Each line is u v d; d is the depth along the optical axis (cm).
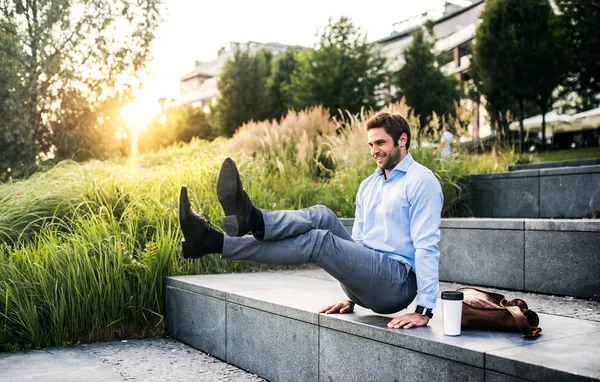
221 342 368
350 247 246
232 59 3509
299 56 2702
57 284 412
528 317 240
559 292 388
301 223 241
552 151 1784
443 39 3675
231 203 229
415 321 241
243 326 345
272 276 467
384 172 271
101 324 424
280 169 774
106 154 1377
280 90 3098
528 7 1873
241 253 245
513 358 192
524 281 409
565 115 1839
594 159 685
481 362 201
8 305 399
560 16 1950
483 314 234
